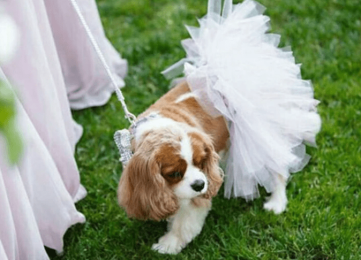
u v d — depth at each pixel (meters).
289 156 3.32
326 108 4.42
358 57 4.93
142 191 2.89
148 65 5.00
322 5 5.57
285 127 3.35
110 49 4.77
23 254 3.00
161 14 5.64
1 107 0.97
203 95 3.32
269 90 3.30
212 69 3.31
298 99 3.37
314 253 3.30
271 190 3.62
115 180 3.91
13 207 2.80
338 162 3.88
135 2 5.80
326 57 4.99
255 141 3.27
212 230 3.50
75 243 3.48
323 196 3.66
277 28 5.35
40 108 3.11
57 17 4.05
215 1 3.57
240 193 3.44
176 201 2.92
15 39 1.09
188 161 2.81
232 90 3.20
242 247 3.30
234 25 3.41
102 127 4.40
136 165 2.87
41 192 3.07
